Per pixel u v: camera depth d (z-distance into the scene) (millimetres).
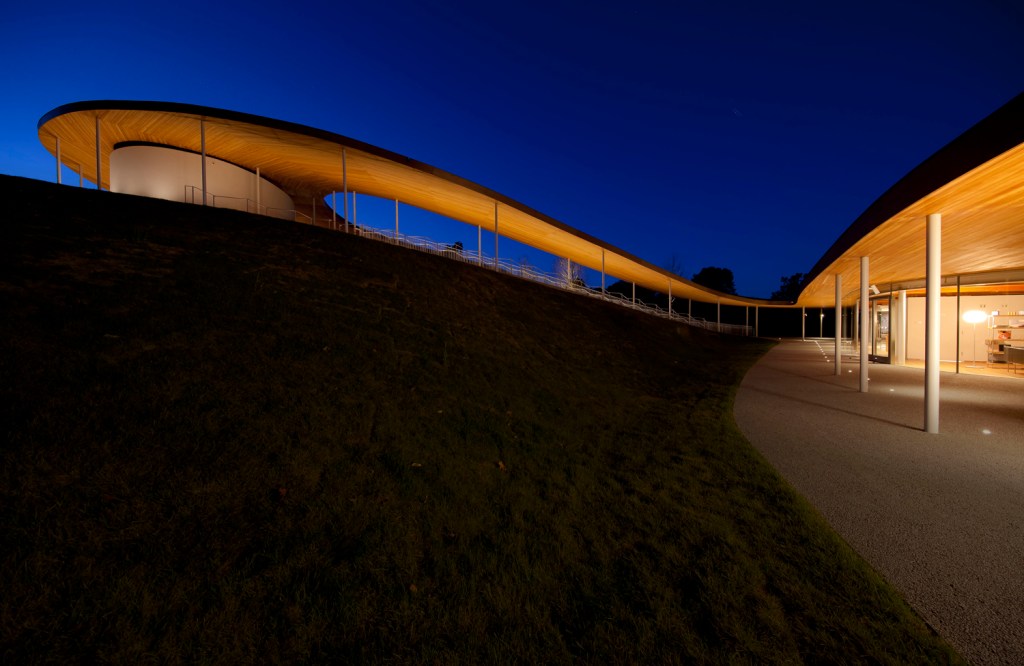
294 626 2184
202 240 9133
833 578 2738
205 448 3502
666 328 25875
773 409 8234
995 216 6605
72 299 5434
